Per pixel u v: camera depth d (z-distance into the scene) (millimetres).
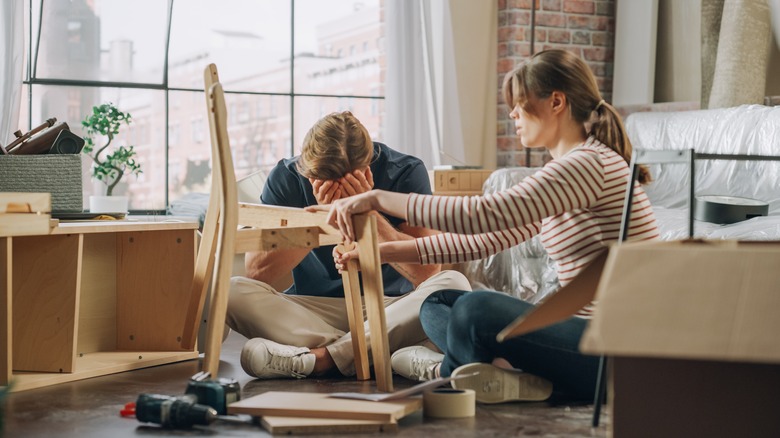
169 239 2752
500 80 4945
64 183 2670
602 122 1953
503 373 1985
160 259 2760
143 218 3311
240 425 1812
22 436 1732
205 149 4883
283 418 1778
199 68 4910
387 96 4691
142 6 4480
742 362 997
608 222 1893
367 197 1987
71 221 2643
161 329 2760
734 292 877
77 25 4312
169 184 4789
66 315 2363
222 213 2064
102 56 4402
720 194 3842
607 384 1946
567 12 5012
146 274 2768
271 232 2135
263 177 3918
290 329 2424
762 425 995
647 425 1013
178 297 2748
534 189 1842
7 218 2143
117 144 4516
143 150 4621
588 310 1982
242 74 5043
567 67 1950
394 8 4664
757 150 3766
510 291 3834
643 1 4852
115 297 2793
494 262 3887
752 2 4148
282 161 2627
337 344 2371
